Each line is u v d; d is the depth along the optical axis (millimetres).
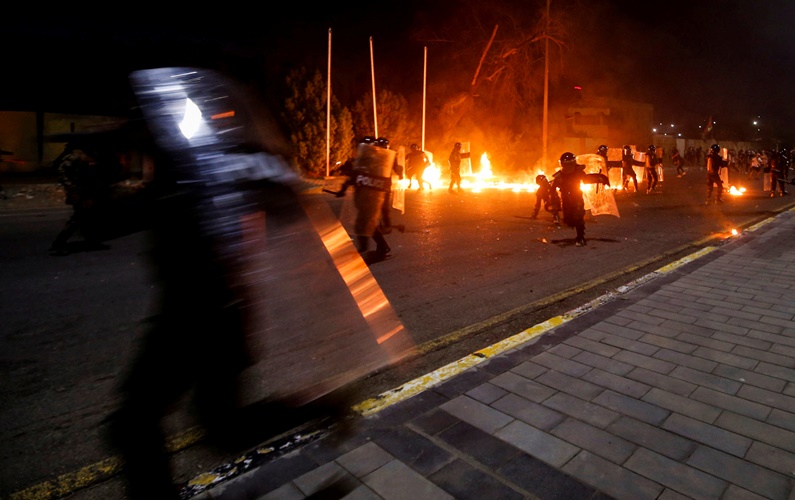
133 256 7445
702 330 4344
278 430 2914
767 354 3822
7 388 3461
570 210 8531
